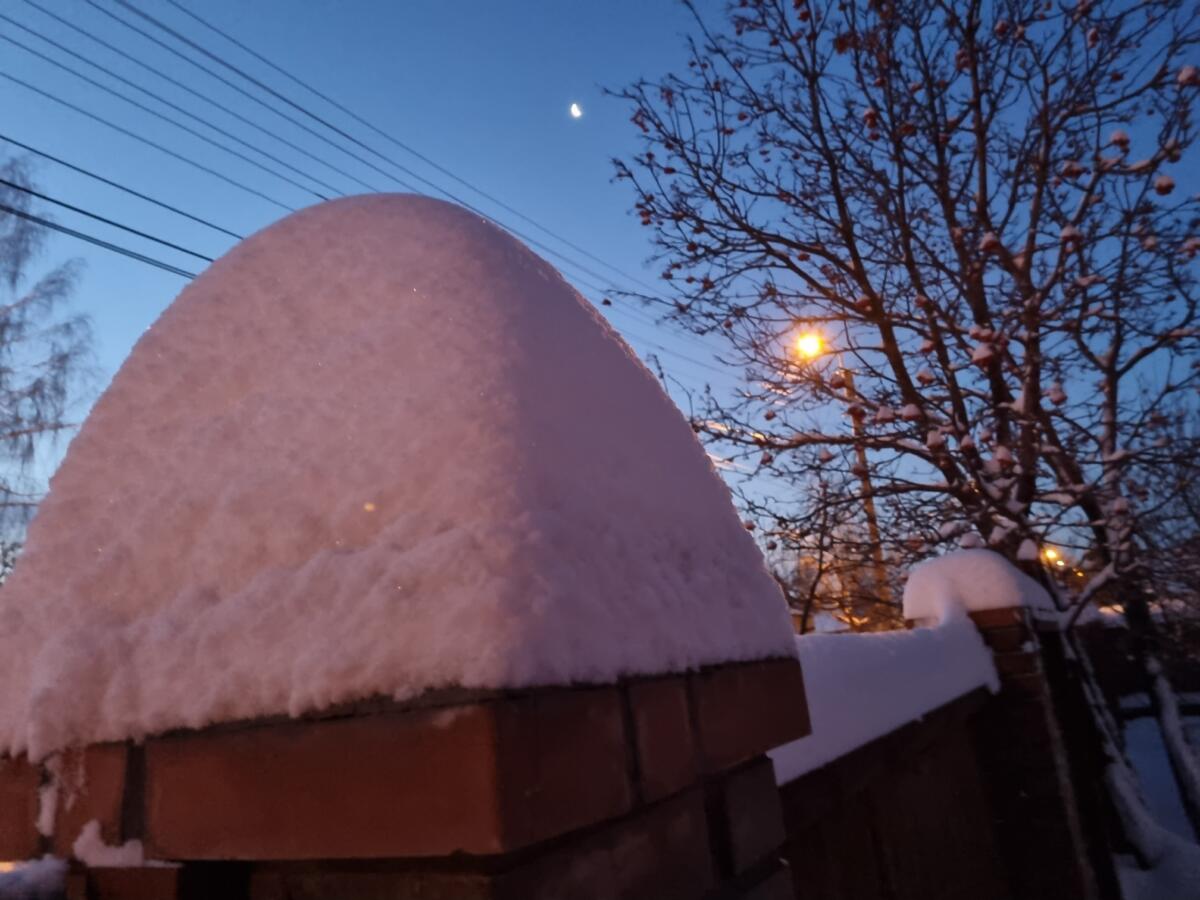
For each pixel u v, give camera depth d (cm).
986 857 420
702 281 719
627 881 94
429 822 78
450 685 80
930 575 505
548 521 93
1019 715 463
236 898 94
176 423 122
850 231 748
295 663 88
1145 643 789
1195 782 732
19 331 1200
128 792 97
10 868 94
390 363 110
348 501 99
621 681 97
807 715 146
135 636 103
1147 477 650
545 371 112
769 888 124
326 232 137
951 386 672
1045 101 661
